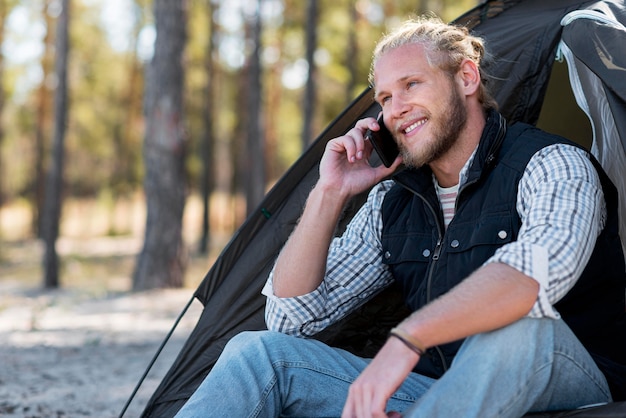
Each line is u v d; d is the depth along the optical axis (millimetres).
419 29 3881
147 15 36781
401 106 3781
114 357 9586
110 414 6578
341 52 31531
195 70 38281
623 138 3838
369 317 4629
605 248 3617
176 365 4961
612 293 3688
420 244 3891
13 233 50531
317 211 3959
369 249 4137
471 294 3023
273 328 3998
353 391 3062
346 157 4062
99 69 43156
